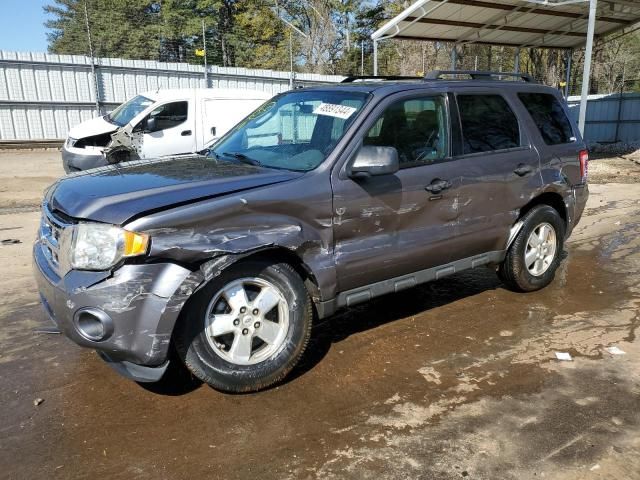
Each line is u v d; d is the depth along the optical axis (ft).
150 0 112.47
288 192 11.20
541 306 16.38
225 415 10.61
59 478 8.86
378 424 10.32
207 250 10.05
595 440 9.82
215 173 11.84
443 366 12.61
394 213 12.81
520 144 15.94
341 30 130.00
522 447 9.62
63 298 9.82
